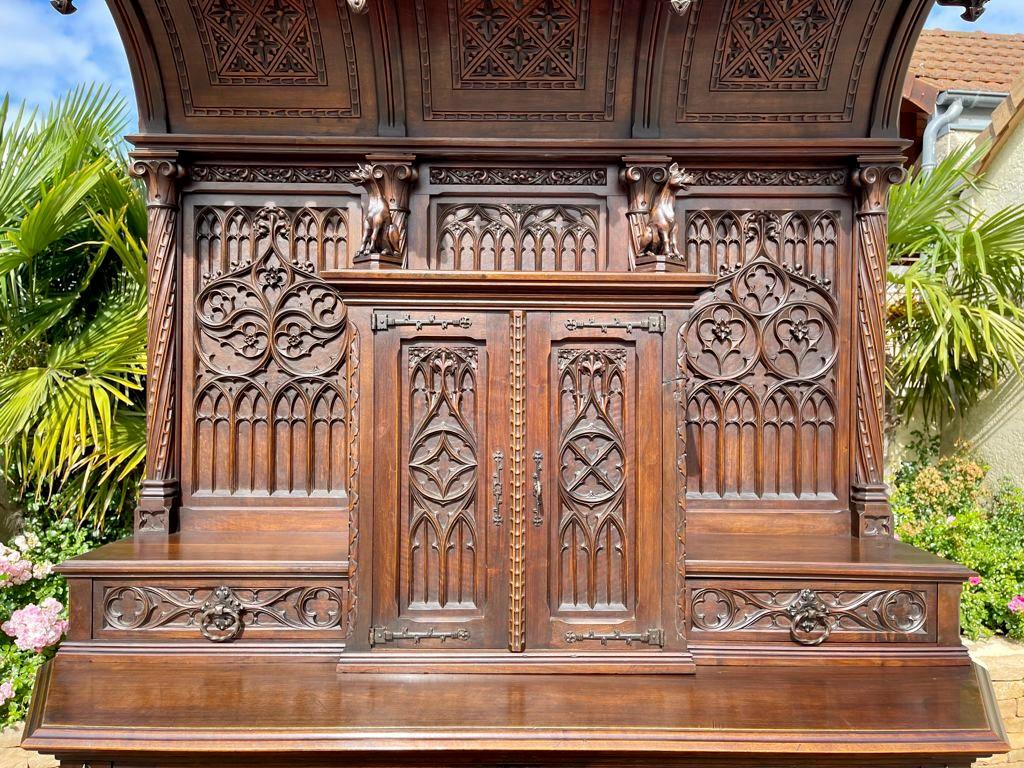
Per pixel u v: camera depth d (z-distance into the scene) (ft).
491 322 5.27
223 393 6.63
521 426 5.24
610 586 5.30
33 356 9.04
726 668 5.34
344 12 6.03
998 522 10.02
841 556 5.73
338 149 6.48
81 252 9.59
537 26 6.17
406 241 6.57
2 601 8.36
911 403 11.00
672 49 6.28
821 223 6.69
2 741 7.54
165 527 6.33
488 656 5.20
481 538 5.28
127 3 5.88
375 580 5.22
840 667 5.34
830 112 6.57
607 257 6.65
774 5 6.06
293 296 6.68
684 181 5.73
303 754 4.52
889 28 6.13
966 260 10.03
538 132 6.69
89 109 9.59
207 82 6.40
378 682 5.02
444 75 6.42
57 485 9.29
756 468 6.68
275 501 6.59
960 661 5.34
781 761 4.54
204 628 5.38
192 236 6.60
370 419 5.23
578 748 4.33
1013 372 10.54
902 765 4.56
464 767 4.59
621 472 5.31
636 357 5.30
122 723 4.43
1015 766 8.18
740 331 6.71
